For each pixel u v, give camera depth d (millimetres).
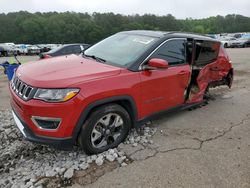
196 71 4695
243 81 8461
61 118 2877
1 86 8367
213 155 3447
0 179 2922
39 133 2932
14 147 3570
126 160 3260
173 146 3658
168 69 3986
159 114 4059
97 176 2936
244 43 31844
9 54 29094
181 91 4355
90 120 3105
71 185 2783
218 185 2850
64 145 3006
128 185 2805
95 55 4086
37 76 3066
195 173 3041
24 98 2953
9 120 4574
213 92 6840
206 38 4984
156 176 2967
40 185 2756
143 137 3875
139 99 3576
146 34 4285
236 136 4070
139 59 3607
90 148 3230
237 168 3166
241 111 5297
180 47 4297
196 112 5137
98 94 3049
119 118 3436
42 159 3285
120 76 3326
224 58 5703
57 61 3760
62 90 2854
